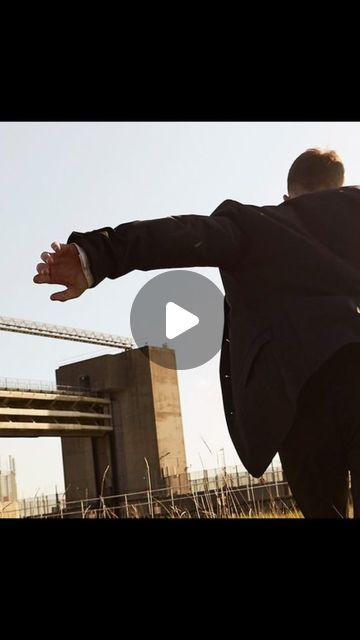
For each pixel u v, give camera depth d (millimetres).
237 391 1934
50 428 52844
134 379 62438
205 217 1865
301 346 1778
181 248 1761
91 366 62594
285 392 1808
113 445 62188
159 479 59812
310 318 1796
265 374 1842
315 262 1870
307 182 2209
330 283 1862
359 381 1798
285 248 1888
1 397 47469
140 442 61312
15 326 52094
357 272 1915
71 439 64062
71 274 1649
